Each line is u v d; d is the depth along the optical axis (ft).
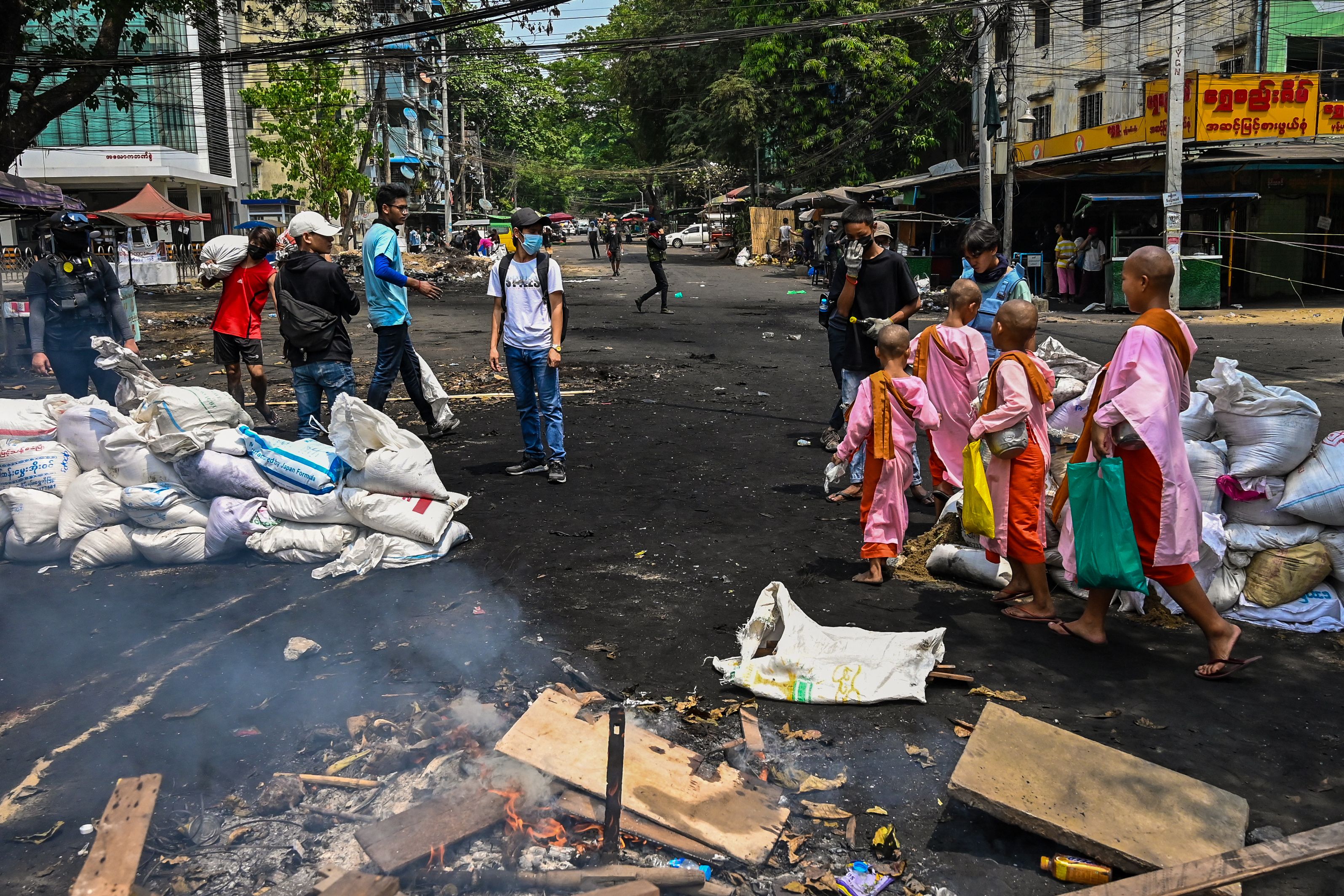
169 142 126.11
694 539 17.79
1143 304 12.68
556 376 21.50
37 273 23.66
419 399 25.34
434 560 16.51
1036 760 9.54
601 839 9.00
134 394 18.48
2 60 52.29
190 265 105.70
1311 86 66.33
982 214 65.10
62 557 17.13
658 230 60.44
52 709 11.59
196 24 68.03
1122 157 69.00
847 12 114.52
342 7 85.97
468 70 193.16
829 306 22.56
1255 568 14.16
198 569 16.62
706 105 126.82
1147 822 8.75
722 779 9.78
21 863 8.69
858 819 9.36
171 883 8.39
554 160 242.17
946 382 17.57
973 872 8.62
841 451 15.60
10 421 17.57
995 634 13.75
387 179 155.94
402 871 8.43
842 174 119.03
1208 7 82.17
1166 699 11.77
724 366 39.40
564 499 20.38
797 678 11.85
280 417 29.04
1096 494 12.53
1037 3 65.62
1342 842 8.25
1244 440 14.30
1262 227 71.46
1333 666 12.71
